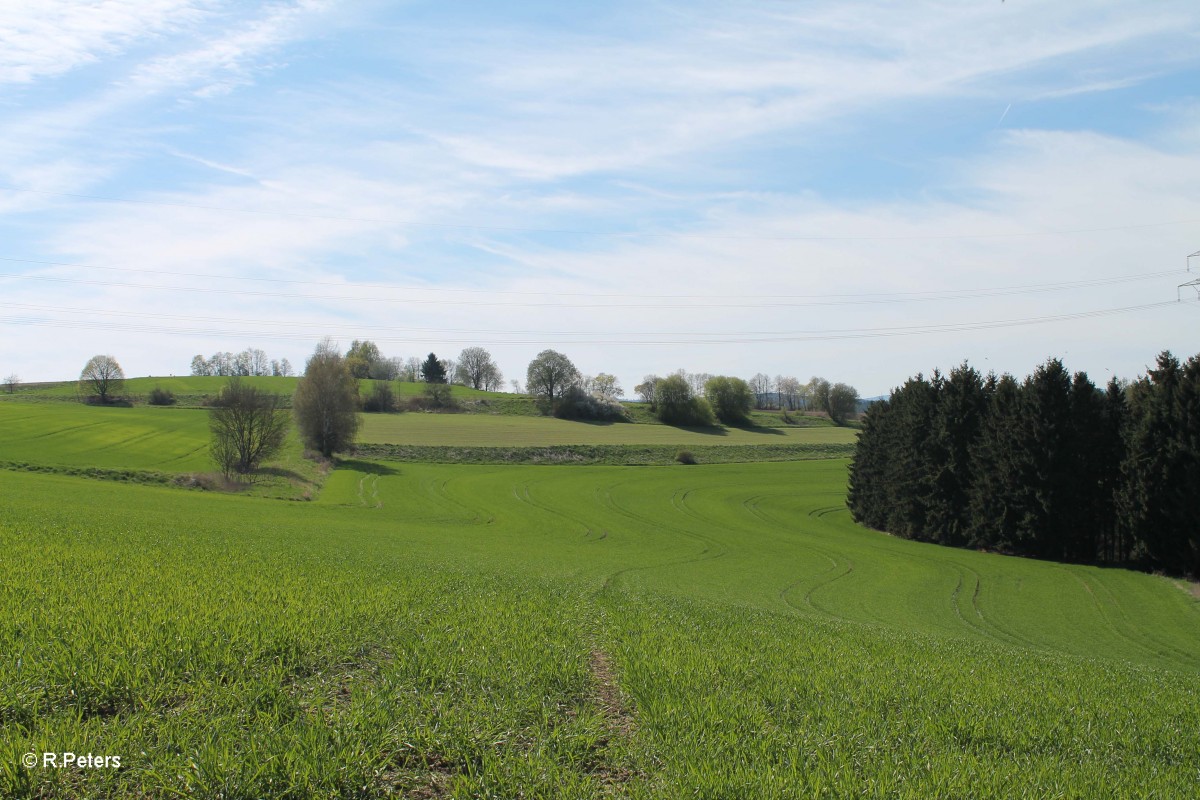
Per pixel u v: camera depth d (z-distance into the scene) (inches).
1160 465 1886.1
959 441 2487.7
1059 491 2153.1
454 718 292.0
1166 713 443.2
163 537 983.6
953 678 485.1
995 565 2034.9
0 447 3110.2
